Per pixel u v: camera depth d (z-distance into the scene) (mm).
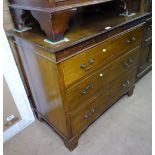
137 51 1546
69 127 1175
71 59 926
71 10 856
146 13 1402
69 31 1055
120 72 1438
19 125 1515
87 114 1271
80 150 1311
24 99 1469
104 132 1437
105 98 1407
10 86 1332
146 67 2023
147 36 1678
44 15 817
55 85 1005
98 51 1080
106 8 1510
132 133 1413
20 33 1096
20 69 1385
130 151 1280
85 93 1146
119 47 1264
